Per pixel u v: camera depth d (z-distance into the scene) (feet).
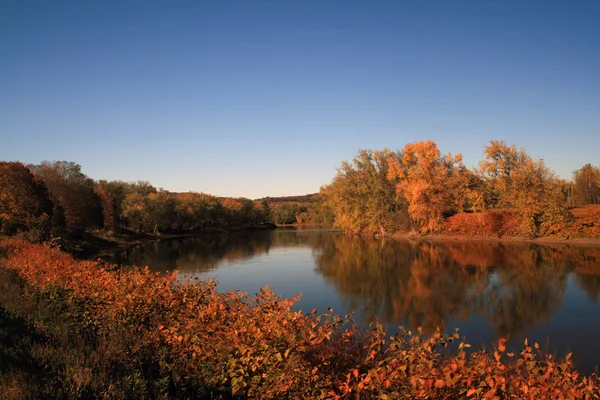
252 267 112.78
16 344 24.12
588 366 39.93
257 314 25.61
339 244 178.81
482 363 19.61
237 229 364.99
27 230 118.52
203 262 125.59
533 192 152.25
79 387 19.10
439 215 185.16
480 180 189.88
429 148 192.13
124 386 20.01
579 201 220.64
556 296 67.21
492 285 77.41
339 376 21.48
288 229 352.69
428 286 79.05
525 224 151.33
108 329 28.55
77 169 196.95
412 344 22.88
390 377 19.17
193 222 313.73
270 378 20.79
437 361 23.73
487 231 165.99
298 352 21.36
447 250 135.33
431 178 191.83
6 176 118.93
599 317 55.57
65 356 22.91
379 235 213.46
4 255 73.10
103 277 38.88
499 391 18.98
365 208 225.35
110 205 213.46
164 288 34.42
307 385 20.39
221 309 28.37
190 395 21.58
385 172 219.41
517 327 52.60
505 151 177.27
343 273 98.22
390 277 90.38
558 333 49.93
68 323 29.14
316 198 383.65
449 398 18.94
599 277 80.74
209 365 22.66
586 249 120.88
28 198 122.01
